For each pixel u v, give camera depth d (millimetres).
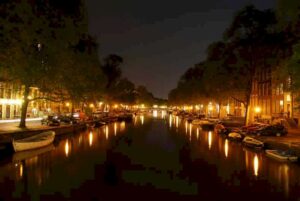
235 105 95625
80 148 40688
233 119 75875
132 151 39562
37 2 38969
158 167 30344
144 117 129125
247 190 22984
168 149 41312
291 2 28938
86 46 61000
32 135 41656
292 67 28500
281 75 31797
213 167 30234
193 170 29141
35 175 26594
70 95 48281
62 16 41500
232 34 52438
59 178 25781
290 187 23688
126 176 26766
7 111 67938
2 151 33875
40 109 82062
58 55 43125
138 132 62812
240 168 29688
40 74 42188
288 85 32062
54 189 22859
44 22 39594
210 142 47750
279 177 26438
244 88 55062
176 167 30375
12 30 33562
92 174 27312
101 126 75938
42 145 39094
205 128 72438
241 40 51938
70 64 46375
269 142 39500
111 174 27453
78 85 49688
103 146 42969
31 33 37156
